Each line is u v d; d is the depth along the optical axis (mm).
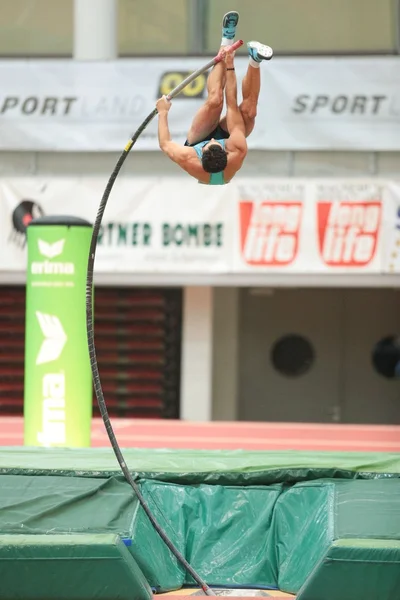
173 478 25047
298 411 49781
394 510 22469
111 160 43656
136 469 25234
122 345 47375
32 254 32281
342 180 41625
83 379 32281
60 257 31844
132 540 21672
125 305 47438
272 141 41656
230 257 41875
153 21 44688
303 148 41625
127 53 44812
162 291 47312
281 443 37062
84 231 32188
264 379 49844
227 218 41906
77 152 43844
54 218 32031
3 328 48062
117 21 44094
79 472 25219
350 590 19953
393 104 41344
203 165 21453
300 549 22859
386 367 49750
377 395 49781
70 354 32000
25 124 42688
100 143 42438
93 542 20188
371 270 41375
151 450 27875
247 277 41781
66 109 42531
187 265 42000
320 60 41500
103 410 23047
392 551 19703
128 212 42250
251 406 49844
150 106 42156
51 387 31969
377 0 43875
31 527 21625
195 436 38750
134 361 47281
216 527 24141
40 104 42656
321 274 41531
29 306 32438
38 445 32094
